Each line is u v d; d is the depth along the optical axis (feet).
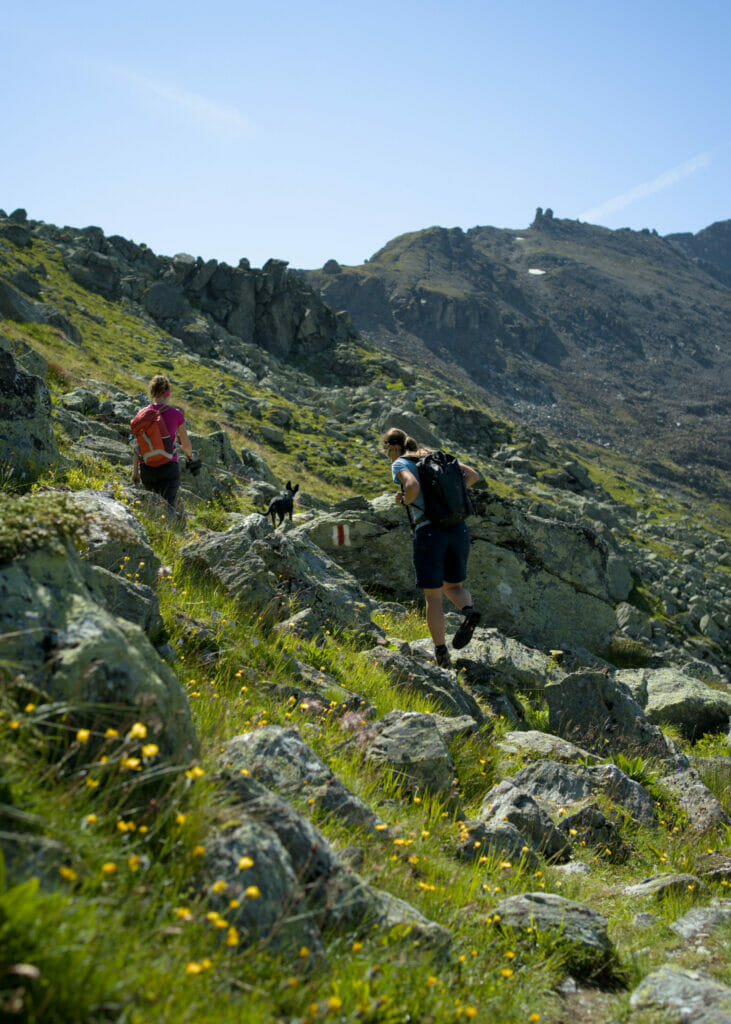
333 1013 8.95
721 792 30.07
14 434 30.37
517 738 28.32
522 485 335.47
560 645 54.65
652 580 247.29
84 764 10.51
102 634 11.37
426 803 18.19
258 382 348.18
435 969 11.18
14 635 10.44
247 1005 8.45
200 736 14.93
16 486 28.50
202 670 19.74
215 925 8.87
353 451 286.87
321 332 451.53
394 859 13.97
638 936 15.67
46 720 10.36
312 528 53.42
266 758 14.67
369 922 11.27
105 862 9.16
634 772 28.17
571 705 33.01
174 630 20.83
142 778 10.05
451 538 27.76
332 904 10.95
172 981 8.20
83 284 359.25
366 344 481.05
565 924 14.29
